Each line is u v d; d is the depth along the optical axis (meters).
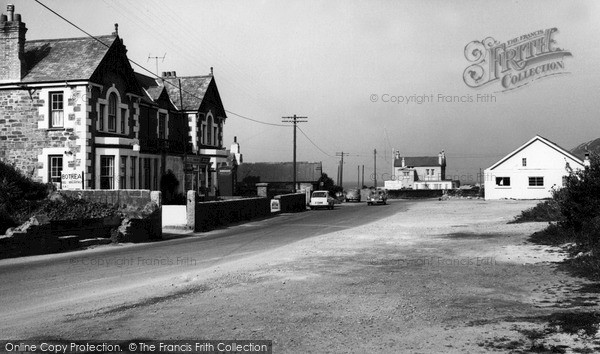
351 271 12.20
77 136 27.59
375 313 8.38
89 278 12.26
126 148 29.66
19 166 28.30
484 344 6.68
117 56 30.22
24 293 10.62
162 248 18.45
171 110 39.03
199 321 8.05
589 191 15.16
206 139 42.69
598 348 6.32
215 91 44.22
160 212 22.50
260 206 37.31
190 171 36.97
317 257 14.55
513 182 62.91
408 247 16.61
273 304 9.06
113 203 22.73
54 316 8.61
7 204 19.50
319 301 9.23
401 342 6.88
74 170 27.58
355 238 19.67
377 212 41.50
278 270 12.45
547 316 7.90
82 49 29.58
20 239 16.38
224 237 22.52
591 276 10.73
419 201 71.44
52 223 17.75
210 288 10.55
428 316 8.15
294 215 38.50
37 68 28.72
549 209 24.78
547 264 12.61
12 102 28.42
